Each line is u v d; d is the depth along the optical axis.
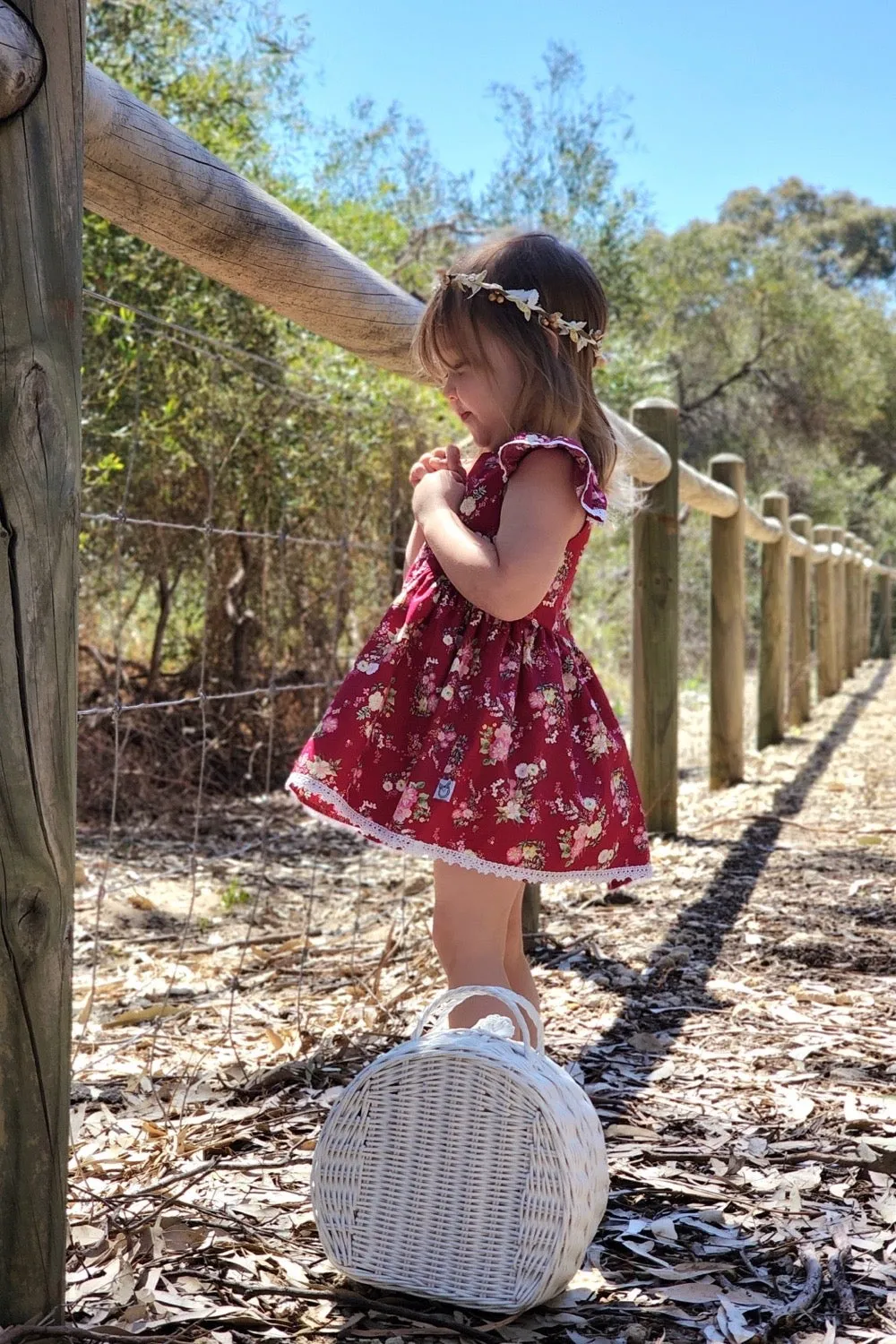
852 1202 1.91
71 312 1.37
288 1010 2.91
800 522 9.25
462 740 1.79
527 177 12.16
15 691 1.34
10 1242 1.39
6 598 1.33
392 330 2.66
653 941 3.45
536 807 1.80
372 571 6.29
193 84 5.54
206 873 4.59
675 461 4.74
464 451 2.36
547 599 1.93
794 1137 2.15
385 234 8.22
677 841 4.82
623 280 12.50
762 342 21.94
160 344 5.46
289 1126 2.19
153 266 5.30
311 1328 1.56
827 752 7.67
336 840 5.20
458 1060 1.65
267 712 6.23
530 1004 1.76
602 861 1.88
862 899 3.95
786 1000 2.95
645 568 4.80
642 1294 1.66
